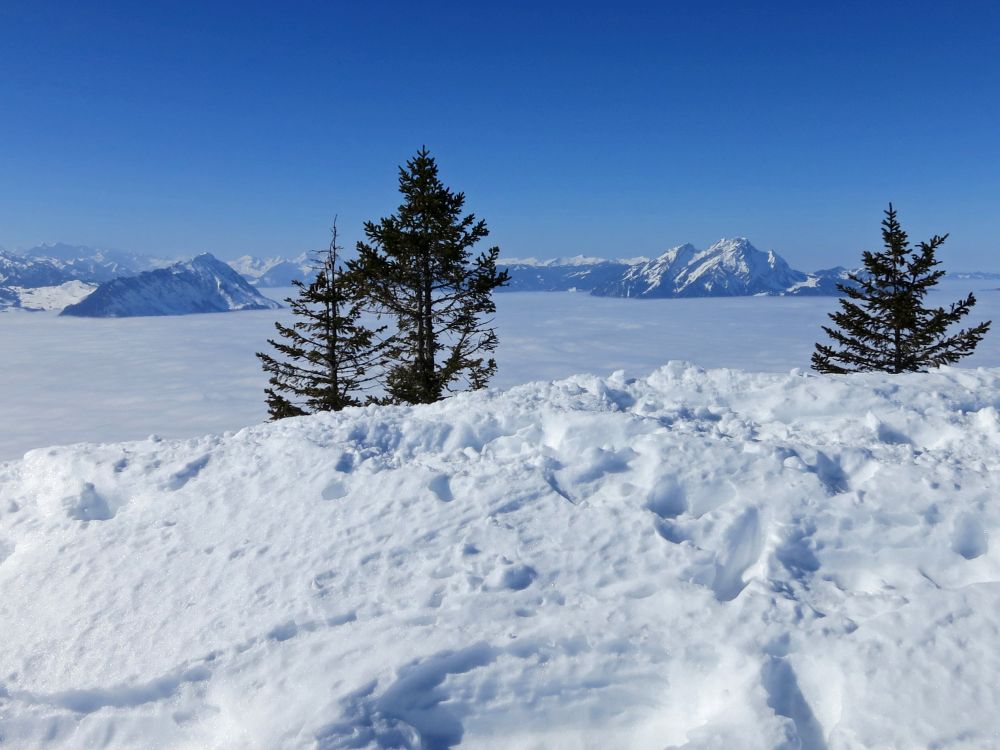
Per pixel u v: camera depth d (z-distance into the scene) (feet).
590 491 24.13
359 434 30.68
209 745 16.26
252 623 19.16
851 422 28.58
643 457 25.18
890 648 14.78
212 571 21.91
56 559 24.07
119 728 17.16
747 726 13.70
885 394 30.89
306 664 17.24
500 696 16.16
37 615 21.35
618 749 15.06
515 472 25.00
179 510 25.89
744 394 32.99
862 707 13.71
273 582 20.81
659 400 33.50
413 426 30.89
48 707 17.90
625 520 21.31
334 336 71.61
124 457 30.27
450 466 26.81
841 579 18.97
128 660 18.72
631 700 15.98
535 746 15.43
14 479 30.83
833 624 16.01
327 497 25.52
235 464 28.53
